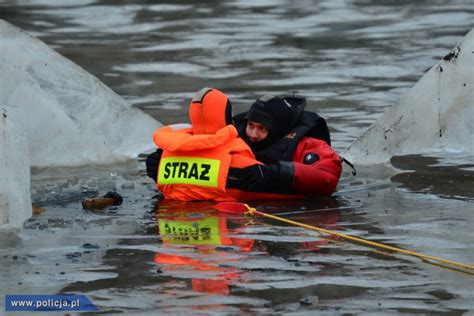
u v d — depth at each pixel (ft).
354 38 178.19
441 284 56.75
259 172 78.23
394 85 133.69
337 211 75.82
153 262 61.46
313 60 155.63
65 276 58.75
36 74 98.53
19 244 66.49
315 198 80.48
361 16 207.51
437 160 94.22
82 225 71.87
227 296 54.65
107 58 158.92
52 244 66.33
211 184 79.00
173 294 55.06
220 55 160.97
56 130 97.91
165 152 81.61
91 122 99.35
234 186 78.89
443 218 72.79
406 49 164.45
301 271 59.26
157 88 132.98
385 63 151.33
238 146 79.92
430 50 162.61
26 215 73.67
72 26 196.65
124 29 192.65
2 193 71.77
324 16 208.44
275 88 131.95
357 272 59.06
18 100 97.35
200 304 53.36
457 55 94.89
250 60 156.04
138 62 154.71
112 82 138.00
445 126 96.32
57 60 100.01
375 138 95.50
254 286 56.34
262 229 70.03
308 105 120.57
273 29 191.21
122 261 61.82
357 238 66.95
